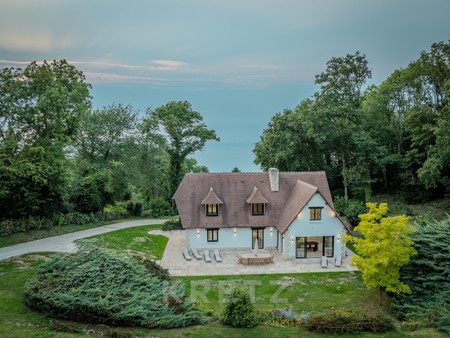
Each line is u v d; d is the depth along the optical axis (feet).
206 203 116.78
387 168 187.21
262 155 176.04
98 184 158.61
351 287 89.30
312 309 76.95
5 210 116.26
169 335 55.72
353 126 157.58
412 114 152.76
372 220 79.61
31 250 98.73
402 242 77.97
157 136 189.37
